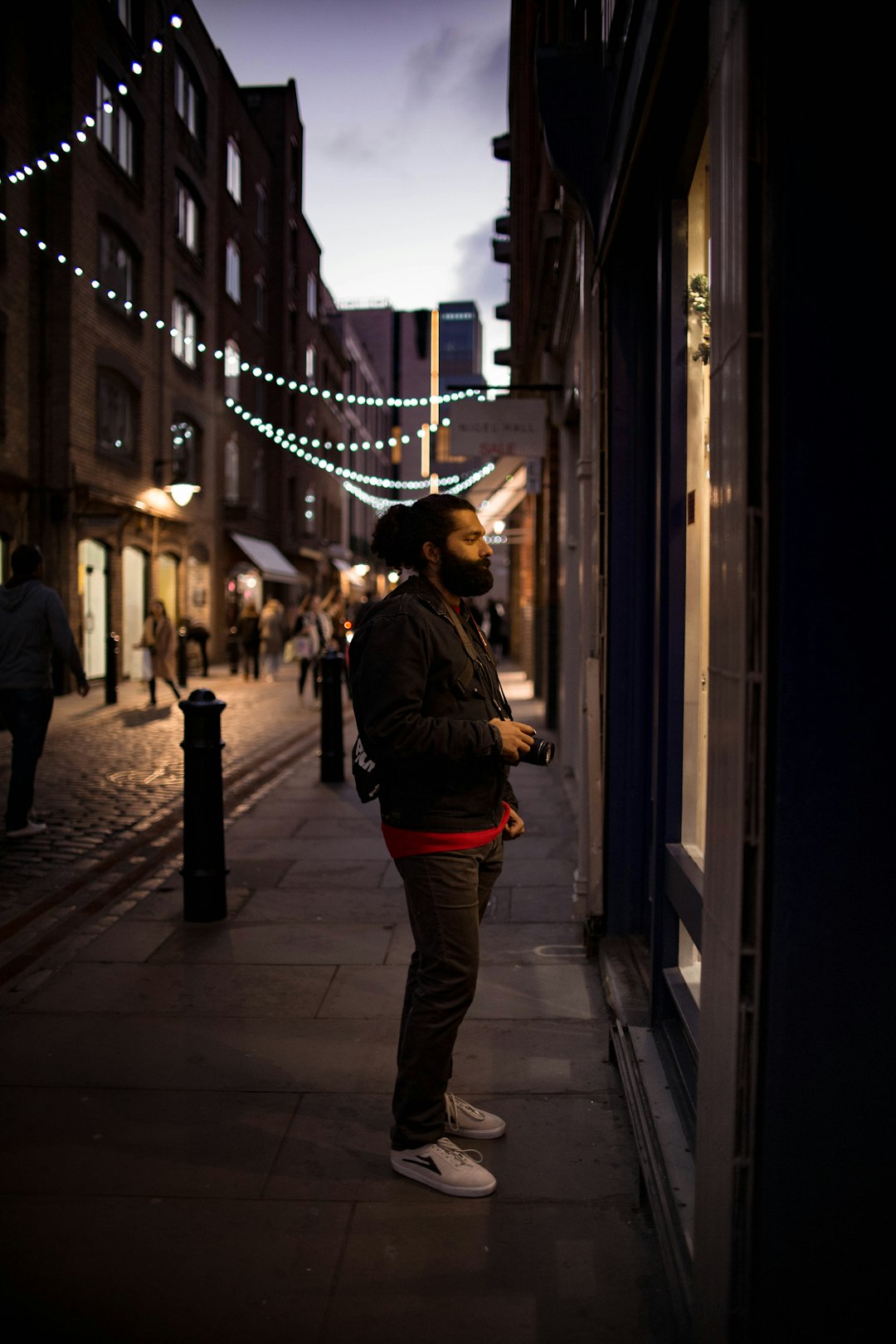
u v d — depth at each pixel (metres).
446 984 2.63
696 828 3.18
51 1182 2.68
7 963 4.23
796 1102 1.57
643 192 3.50
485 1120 2.93
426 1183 2.65
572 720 9.05
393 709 2.45
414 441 83.75
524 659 19.80
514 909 5.10
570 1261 2.36
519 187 15.98
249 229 30.02
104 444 19.39
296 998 3.95
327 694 8.90
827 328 1.48
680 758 3.23
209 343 25.78
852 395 1.48
